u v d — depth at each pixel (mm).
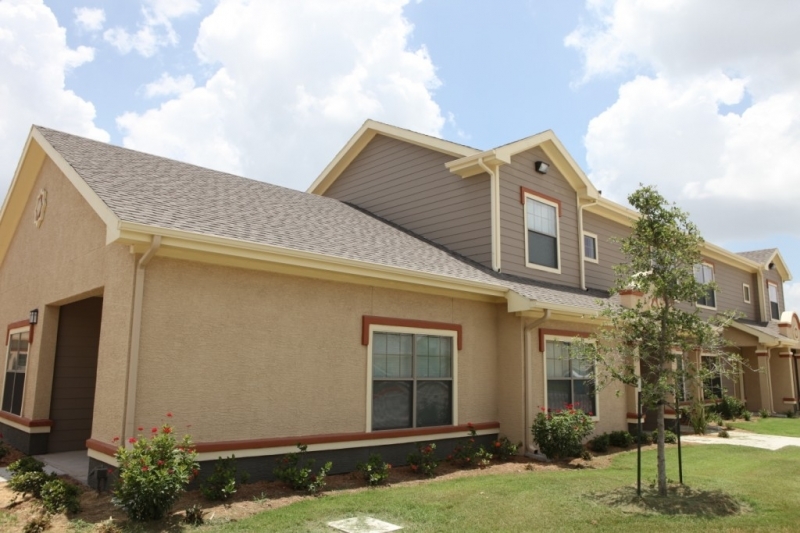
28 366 11562
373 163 16641
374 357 9961
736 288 27312
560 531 6273
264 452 8219
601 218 18234
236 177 12992
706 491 8289
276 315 8648
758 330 23266
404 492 7965
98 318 11859
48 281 10969
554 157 15188
